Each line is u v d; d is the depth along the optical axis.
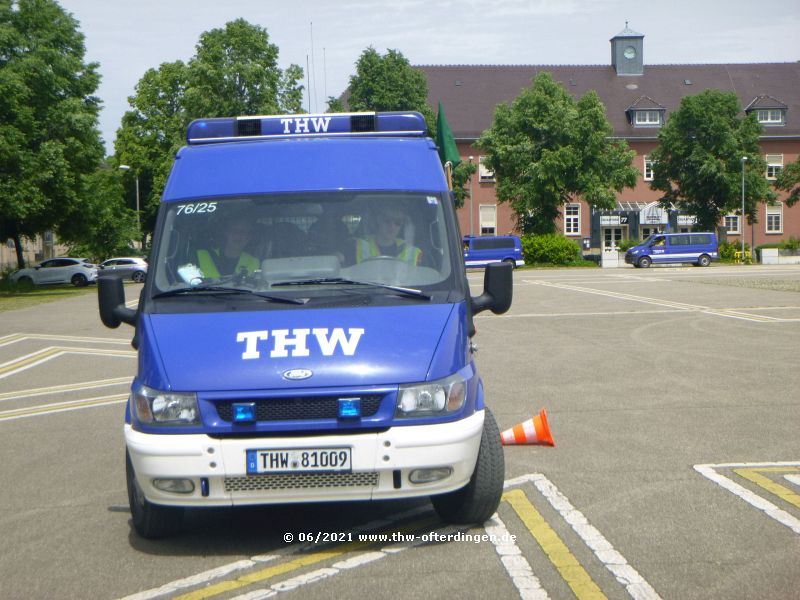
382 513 6.26
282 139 7.10
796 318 20.08
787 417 9.27
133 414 5.36
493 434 5.81
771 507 6.08
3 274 52.75
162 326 5.69
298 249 6.23
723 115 68.19
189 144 7.20
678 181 70.44
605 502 6.30
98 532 6.01
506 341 16.84
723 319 20.23
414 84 66.19
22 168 40.38
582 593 4.64
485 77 84.50
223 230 6.33
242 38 59.62
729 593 4.59
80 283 52.78
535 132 65.06
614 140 70.88
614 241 81.50
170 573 5.16
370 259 6.20
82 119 45.66
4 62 43.28
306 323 5.60
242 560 5.34
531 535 5.63
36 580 5.11
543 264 61.72
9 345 19.41
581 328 18.98
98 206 50.59
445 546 5.47
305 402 5.16
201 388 5.18
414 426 5.20
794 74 85.62
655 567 5.00
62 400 11.92
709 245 58.69
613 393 10.95
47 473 7.78
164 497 5.22
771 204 70.38
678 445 8.07
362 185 6.53
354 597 4.66
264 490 5.16
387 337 5.47
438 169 6.80
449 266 6.20
